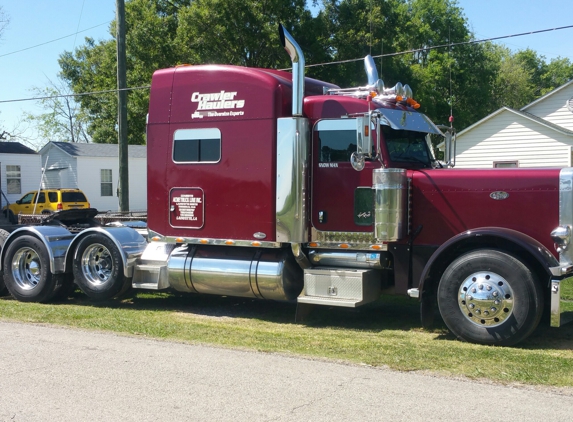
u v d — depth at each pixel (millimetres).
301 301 7109
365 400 4430
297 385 4793
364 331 6984
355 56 28188
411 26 34062
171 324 7188
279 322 7574
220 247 7805
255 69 7465
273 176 7195
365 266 7047
